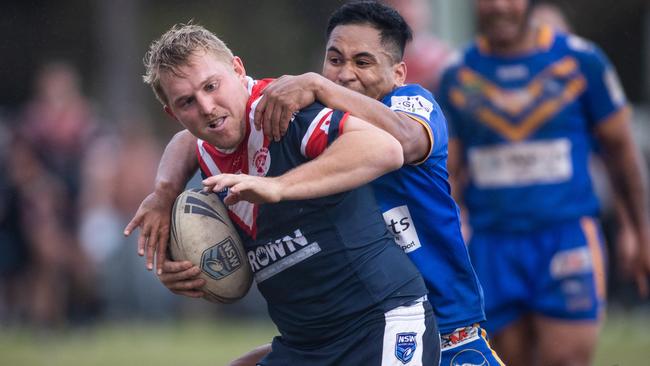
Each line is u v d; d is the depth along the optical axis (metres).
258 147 15.76
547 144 25.17
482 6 25.25
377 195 17.05
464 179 26.11
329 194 14.78
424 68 30.56
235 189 14.18
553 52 25.42
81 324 44.88
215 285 16.45
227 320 47.19
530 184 25.19
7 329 44.06
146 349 36.78
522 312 25.41
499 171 25.41
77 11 75.69
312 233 15.82
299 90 15.59
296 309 16.30
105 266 45.06
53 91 44.66
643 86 76.19
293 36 73.50
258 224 16.09
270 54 73.69
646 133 48.53
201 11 75.44
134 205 45.53
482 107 25.59
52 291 44.34
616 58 77.19
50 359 34.44
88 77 75.12
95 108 70.50
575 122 25.36
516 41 25.45
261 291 16.62
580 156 25.34
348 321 16.00
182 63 15.37
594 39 77.25
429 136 16.59
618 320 44.53
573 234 24.91
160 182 17.25
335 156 14.79
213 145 15.96
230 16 74.69
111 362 33.41
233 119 15.62
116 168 45.31
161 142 62.88
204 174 16.67
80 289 44.75
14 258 43.69
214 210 16.47
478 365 17.45
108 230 44.84
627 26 76.38
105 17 73.06
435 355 16.38
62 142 44.09
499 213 25.31
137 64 73.88
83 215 44.44
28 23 75.38
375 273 15.94
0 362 33.66
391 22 17.53
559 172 25.12
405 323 15.95
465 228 26.02
